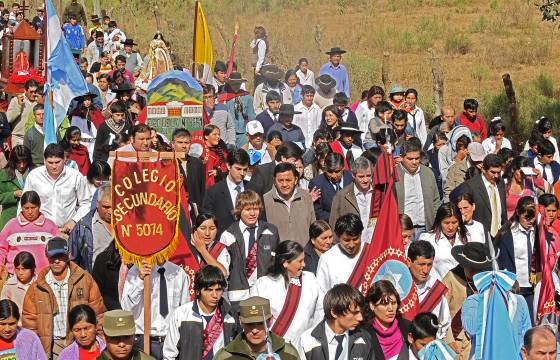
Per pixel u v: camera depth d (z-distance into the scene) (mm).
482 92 53188
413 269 18391
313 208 22609
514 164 24953
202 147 27281
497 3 73625
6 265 21469
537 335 14953
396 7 76250
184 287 18641
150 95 27312
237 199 20156
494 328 16094
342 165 23984
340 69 39531
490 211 24281
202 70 33281
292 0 74562
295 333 17797
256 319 15805
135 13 75250
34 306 18734
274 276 17953
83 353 17016
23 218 21594
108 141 28641
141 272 18078
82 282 18859
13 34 42656
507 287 16125
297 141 30844
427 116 48406
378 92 33781
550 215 21859
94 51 54000
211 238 19891
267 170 24062
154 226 18281
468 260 18406
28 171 25703
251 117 34969
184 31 69938
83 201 24078
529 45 62781
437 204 24703
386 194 18391
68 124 30953
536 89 51969
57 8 65250
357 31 68500
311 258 20000
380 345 16406
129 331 15922
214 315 17125
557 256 21188
